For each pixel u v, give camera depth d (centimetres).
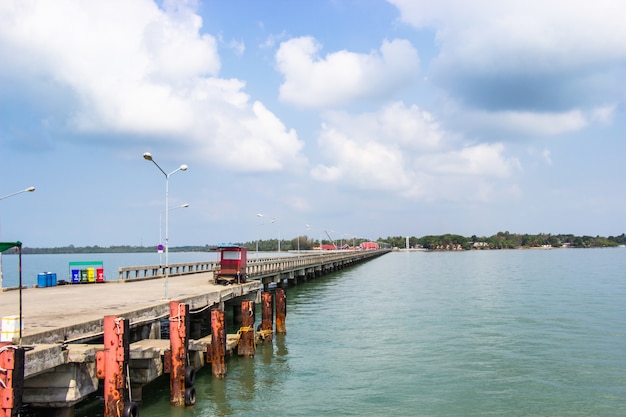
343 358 2747
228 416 1889
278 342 3162
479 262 16375
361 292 6431
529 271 10638
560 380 2348
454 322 3878
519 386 2267
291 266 6931
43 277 3988
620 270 10581
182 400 1902
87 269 4306
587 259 17425
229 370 2492
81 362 1485
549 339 3188
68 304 2517
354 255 14312
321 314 4384
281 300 3419
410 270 12012
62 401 1477
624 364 2602
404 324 3816
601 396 2139
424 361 2683
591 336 3269
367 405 2033
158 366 1927
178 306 1906
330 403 2047
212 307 3117
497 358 2733
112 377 1484
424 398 2117
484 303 5031
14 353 1189
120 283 4238
